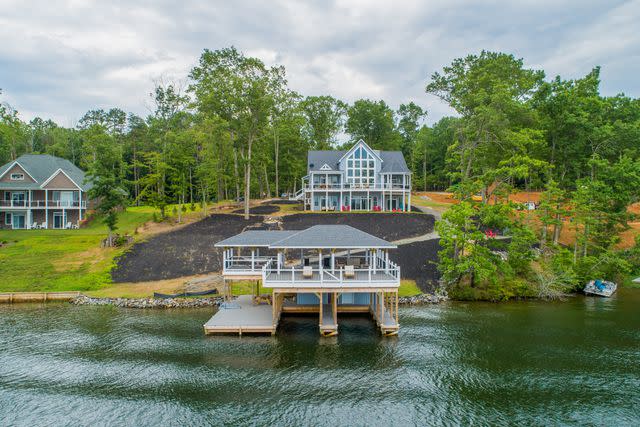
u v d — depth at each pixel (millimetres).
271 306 29609
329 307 29766
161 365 20641
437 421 15906
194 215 53406
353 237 26141
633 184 40000
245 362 20969
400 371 20078
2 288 34562
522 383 19047
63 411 16516
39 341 24031
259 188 81312
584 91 47500
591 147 47875
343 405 16969
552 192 40750
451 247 35094
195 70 51812
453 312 30234
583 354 22391
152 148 78312
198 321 27625
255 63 50312
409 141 92125
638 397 17812
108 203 42625
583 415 16406
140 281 36250
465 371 20188
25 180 54094
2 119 66312
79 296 33500
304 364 20750
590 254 42438
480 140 41344
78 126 91875
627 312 30609
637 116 53531
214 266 38656
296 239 25766
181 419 15922
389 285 24875
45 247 42781
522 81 49125
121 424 15602
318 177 61250
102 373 19828
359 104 81938
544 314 29906
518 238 35031
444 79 55656
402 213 53500
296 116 68812
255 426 15477
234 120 50875
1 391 18172
